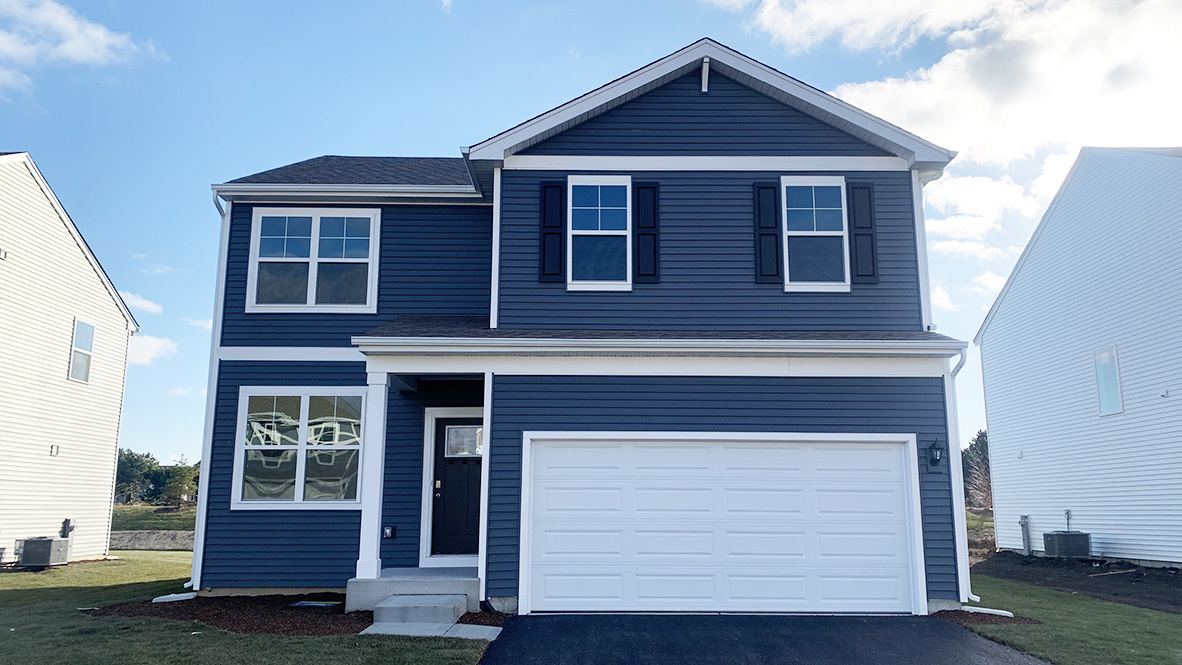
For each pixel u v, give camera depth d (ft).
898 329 35.99
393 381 35.63
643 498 32.71
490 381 33.04
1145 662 24.98
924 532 32.32
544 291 36.19
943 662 24.79
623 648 26.09
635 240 36.68
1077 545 59.77
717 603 31.89
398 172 44.14
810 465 32.99
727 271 36.50
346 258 40.16
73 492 64.64
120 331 71.77
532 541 32.24
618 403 33.04
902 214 37.14
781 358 33.40
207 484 37.78
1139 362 55.62
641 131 37.88
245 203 40.32
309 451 38.32
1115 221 57.98
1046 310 67.05
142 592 40.57
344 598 35.88
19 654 23.97
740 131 37.93
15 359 57.72
